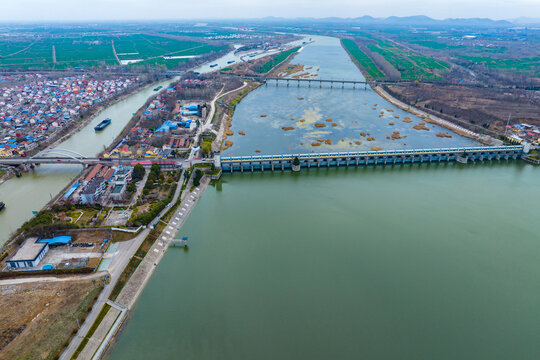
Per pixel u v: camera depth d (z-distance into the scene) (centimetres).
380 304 11094
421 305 11106
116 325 10044
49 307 10144
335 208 16775
